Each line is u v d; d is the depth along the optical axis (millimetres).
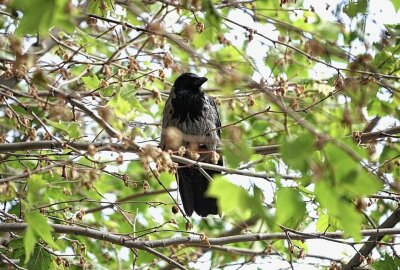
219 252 14461
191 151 9953
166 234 14180
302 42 13055
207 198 12883
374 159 11047
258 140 14281
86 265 12023
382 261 11367
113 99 10656
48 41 11820
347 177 6102
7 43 10789
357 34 11117
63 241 11992
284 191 7109
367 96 10664
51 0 6156
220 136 14570
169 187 14859
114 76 11273
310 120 13055
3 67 10383
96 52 13664
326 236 10875
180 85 14211
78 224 10852
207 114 14195
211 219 16484
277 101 7527
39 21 6250
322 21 13109
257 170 12008
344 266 11797
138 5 11039
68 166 9805
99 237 10508
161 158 9023
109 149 9477
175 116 14156
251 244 14445
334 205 6238
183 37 10812
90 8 11016
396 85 13109
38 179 9602
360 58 10266
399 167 12500
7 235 11969
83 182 10055
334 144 6164
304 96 12852
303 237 10836
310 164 6219
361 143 11242
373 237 11539
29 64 9312
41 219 7902
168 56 10789
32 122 12289
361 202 6680
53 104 10172
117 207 11094
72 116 10812
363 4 11016
